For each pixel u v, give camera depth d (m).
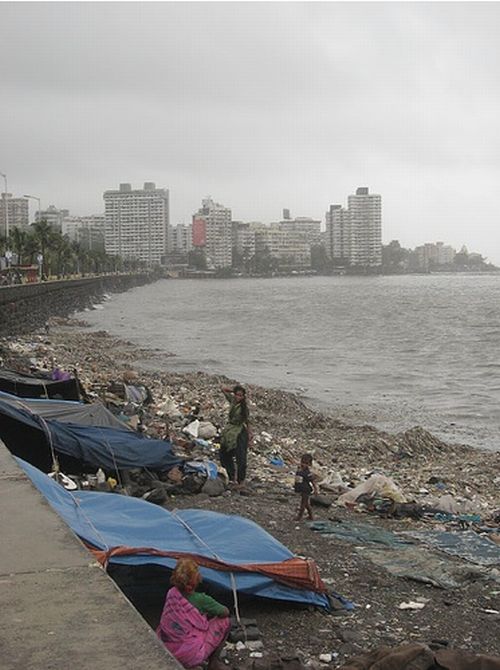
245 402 16.14
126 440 15.48
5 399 16.73
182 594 7.10
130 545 8.76
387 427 28.08
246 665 7.66
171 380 34.38
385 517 14.62
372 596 9.93
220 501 14.62
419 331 74.44
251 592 8.85
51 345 51.34
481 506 16.50
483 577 10.73
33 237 117.06
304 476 13.73
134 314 101.69
